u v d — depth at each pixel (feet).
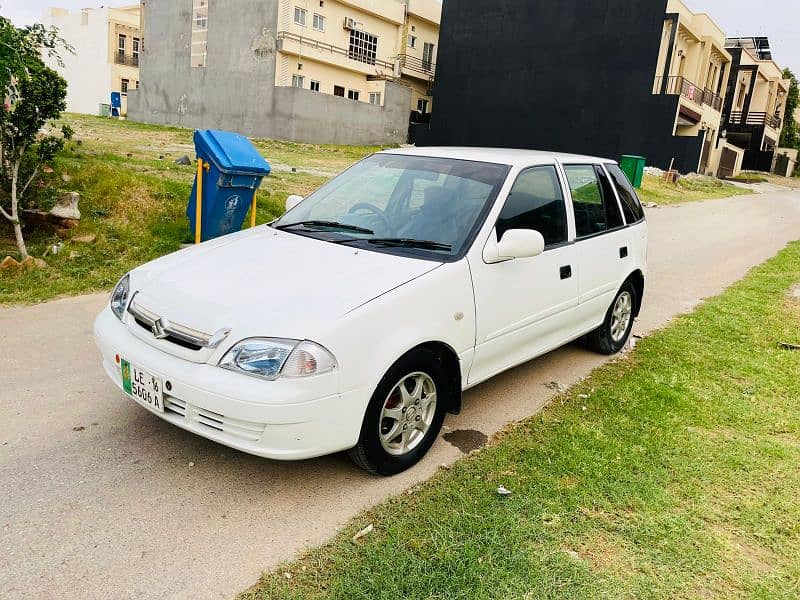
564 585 8.79
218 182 23.25
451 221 12.98
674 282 29.73
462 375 12.53
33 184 25.85
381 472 11.19
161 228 26.78
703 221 56.80
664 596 8.78
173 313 10.57
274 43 102.22
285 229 13.82
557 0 102.89
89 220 26.09
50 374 14.71
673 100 95.86
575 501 10.75
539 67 106.11
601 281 16.93
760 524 10.55
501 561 9.16
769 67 152.15
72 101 157.48
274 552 9.30
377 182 14.71
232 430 9.79
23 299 19.54
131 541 9.34
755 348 19.69
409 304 10.96
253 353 9.67
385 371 10.46
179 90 118.11
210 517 10.02
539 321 14.51
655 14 94.94
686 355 18.80
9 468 10.89
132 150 51.37
